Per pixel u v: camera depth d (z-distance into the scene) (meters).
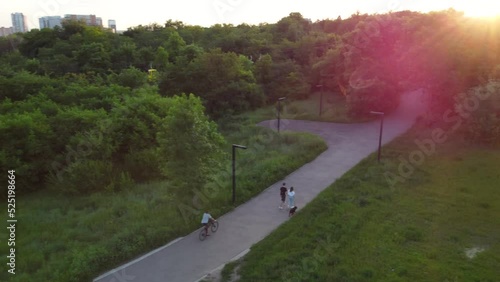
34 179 29.19
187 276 17.55
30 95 38.03
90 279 17.30
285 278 16.50
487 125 32.47
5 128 29.08
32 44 69.19
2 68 46.16
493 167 28.38
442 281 16.11
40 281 16.58
